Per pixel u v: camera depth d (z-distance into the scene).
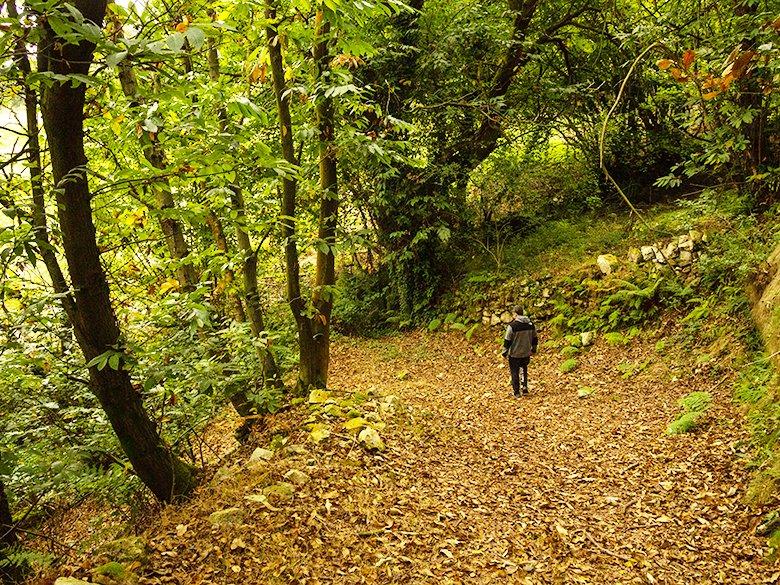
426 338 14.70
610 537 5.13
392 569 4.31
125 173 3.78
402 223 14.85
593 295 11.95
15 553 3.85
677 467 6.16
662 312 10.55
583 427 7.94
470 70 14.25
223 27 3.00
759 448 5.79
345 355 14.27
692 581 4.41
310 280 15.79
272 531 4.43
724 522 5.07
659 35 6.97
